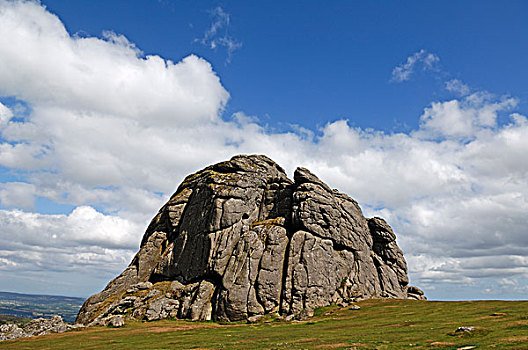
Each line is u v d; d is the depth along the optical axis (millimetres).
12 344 68188
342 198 127438
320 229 111312
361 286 112125
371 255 126188
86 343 66875
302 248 106812
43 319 87938
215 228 113438
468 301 88188
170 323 93188
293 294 99250
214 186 121375
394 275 126562
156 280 121688
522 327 49594
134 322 94875
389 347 45031
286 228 114688
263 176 130000
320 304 100312
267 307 98188
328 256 108562
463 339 45844
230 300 97938
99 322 93125
